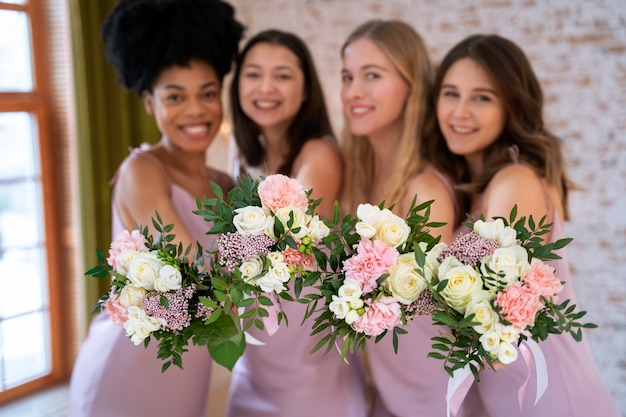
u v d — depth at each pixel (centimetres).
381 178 292
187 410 257
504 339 155
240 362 274
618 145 421
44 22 446
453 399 185
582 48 424
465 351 165
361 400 269
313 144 280
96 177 438
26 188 451
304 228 167
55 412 429
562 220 272
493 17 444
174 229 264
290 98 277
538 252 166
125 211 275
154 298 165
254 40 281
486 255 161
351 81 284
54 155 459
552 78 434
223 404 401
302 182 273
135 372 249
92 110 433
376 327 162
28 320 459
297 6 501
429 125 279
